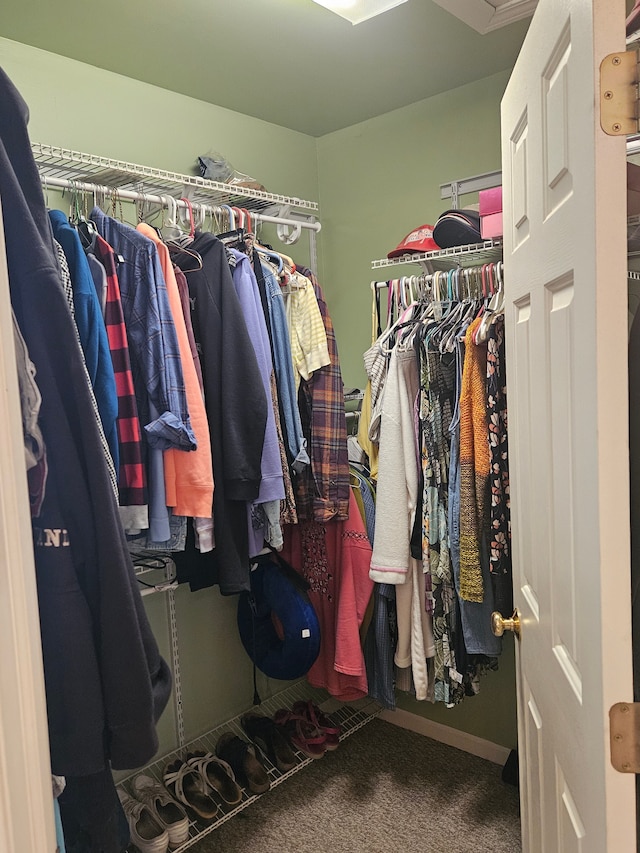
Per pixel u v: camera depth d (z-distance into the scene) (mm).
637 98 683
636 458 872
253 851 1853
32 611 728
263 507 1775
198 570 1841
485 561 1787
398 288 2141
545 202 959
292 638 2059
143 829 1796
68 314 812
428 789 2115
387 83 2215
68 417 816
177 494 1541
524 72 1100
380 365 2074
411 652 2025
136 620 853
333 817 1988
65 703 811
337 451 2033
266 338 1804
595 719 740
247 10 1702
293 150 2660
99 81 2012
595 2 688
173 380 1488
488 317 1704
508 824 1940
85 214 1812
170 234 1776
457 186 2312
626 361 698
